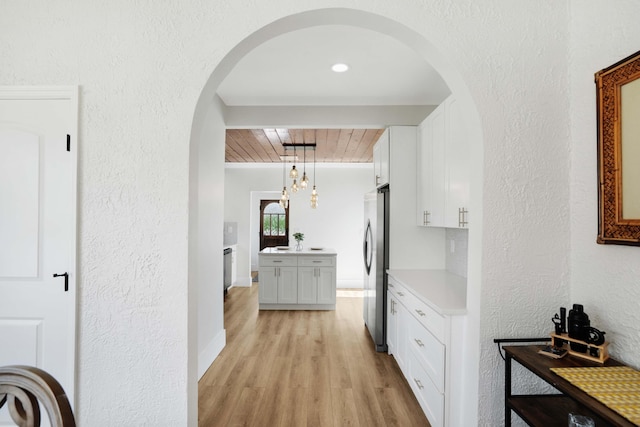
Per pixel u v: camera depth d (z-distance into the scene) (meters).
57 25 1.58
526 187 1.55
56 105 1.60
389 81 2.79
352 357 3.11
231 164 6.75
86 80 1.58
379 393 2.44
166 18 1.57
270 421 2.09
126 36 1.57
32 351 1.60
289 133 4.15
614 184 1.27
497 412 1.55
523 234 1.55
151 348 1.55
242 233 6.80
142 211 1.56
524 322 1.54
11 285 1.60
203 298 2.78
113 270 1.56
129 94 1.57
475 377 1.59
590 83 1.44
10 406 0.71
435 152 2.62
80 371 1.56
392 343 3.03
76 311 1.56
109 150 1.57
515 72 1.55
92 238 1.56
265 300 4.95
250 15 1.55
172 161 1.56
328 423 2.07
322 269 4.96
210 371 2.81
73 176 1.56
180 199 1.56
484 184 1.54
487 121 1.54
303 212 6.93
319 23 1.63
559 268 1.55
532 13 1.56
